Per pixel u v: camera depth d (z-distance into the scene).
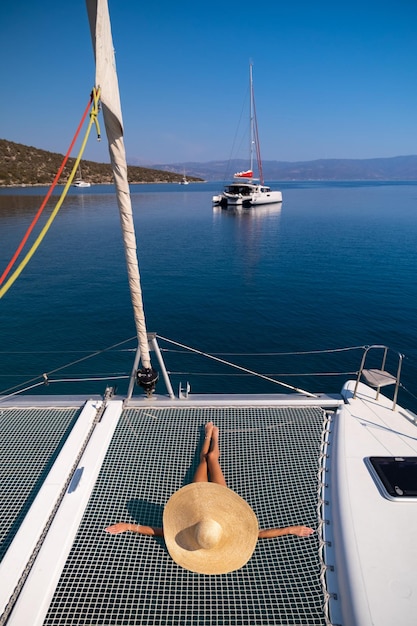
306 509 3.37
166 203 83.00
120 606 2.62
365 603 2.53
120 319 17.12
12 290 21.16
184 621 2.54
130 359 13.30
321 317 17.22
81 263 27.73
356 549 2.89
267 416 4.60
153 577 2.82
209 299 19.97
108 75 3.11
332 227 43.84
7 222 46.25
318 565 2.91
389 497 3.32
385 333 15.34
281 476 3.72
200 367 12.70
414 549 2.89
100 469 3.79
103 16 2.96
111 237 38.22
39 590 2.66
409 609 2.50
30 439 4.20
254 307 18.69
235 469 3.81
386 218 51.19
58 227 44.25
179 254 31.17
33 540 3.00
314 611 2.61
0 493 3.49
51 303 19.17
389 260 27.59
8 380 11.97
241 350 14.05
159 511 3.38
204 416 4.59
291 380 11.89
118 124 3.39
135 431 4.34
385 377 4.80
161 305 19.09
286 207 70.19
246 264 27.55
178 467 3.84
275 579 2.81
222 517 3.05
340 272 24.77
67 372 12.47
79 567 2.87
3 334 15.44
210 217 55.72
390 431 4.23
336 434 4.22
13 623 2.49
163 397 4.93
